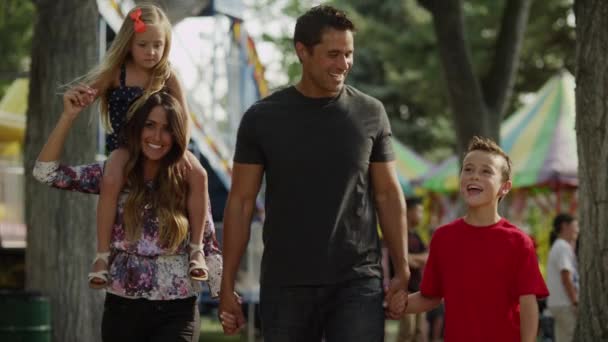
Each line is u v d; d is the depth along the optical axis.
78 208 16.42
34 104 16.59
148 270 8.60
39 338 15.59
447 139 71.62
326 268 8.71
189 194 8.81
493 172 9.09
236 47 27.34
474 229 9.13
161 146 8.66
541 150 34.62
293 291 8.77
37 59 16.62
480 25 47.19
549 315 21.61
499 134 27.48
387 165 9.05
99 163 8.87
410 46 52.53
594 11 12.20
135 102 8.76
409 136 72.38
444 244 9.23
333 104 8.91
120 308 8.66
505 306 8.97
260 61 28.05
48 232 16.39
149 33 9.28
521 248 8.97
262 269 9.02
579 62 12.36
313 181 8.77
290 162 8.78
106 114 9.52
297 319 8.77
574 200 34.09
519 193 35.28
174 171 8.69
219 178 27.17
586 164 12.20
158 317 8.70
